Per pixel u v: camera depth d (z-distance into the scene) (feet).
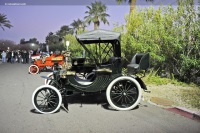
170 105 19.47
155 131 13.84
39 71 48.19
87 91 18.58
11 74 45.91
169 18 31.37
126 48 39.93
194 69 30.42
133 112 17.78
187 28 30.25
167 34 30.99
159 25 32.12
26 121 15.75
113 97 18.62
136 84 18.21
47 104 17.93
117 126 14.71
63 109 18.72
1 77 40.68
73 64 21.80
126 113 17.54
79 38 19.31
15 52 105.29
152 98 21.57
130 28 39.32
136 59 20.66
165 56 31.96
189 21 30.01
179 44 29.27
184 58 29.07
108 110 18.40
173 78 31.01
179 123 15.21
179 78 31.83
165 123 15.23
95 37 19.27
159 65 35.09
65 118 16.39
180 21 30.73
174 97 22.22
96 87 18.56
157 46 31.76
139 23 38.01
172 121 15.62
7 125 14.94
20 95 24.30
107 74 18.49
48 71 52.21
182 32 30.42
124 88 18.58
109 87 18.16
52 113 17.62
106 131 13.87
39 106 17.78
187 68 29.48
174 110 18.30
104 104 20.31
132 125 14.87
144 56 18.83
